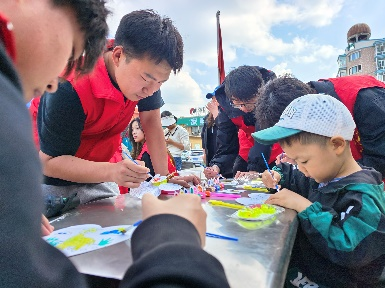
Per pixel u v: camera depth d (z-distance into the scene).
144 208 0.47
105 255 0.62
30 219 0.28
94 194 1.24
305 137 1.02
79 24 0.51
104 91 1.11
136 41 1.06
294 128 1.03
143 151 2.82
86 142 1.28
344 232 0.86
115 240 0.70
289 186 1.29
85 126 1.20
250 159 1.97
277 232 0.75
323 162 1.03
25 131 0.30
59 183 1.20
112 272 0.54
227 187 1.47
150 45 1.05
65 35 0.48
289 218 0.88
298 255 0.99
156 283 0.29
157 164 1.68
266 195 1.23
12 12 0.42
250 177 1.76
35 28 0.43
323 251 0.88
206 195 1.23
